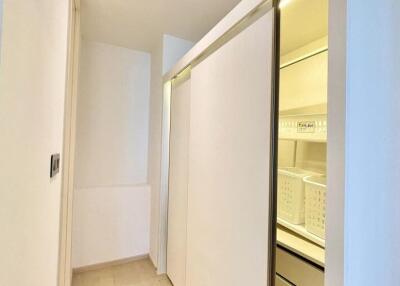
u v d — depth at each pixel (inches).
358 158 25.0
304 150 37.9
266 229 36.5
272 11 36.3
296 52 36.3
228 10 74.7
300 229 35.7
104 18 79.6
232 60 46.2
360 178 25.1
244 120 42.4
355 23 24.9
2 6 16.3
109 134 101.0
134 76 105.2
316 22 34.3
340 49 25.0
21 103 22.2
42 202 32.2
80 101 95.3
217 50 51.7
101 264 93.7
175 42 92.4
